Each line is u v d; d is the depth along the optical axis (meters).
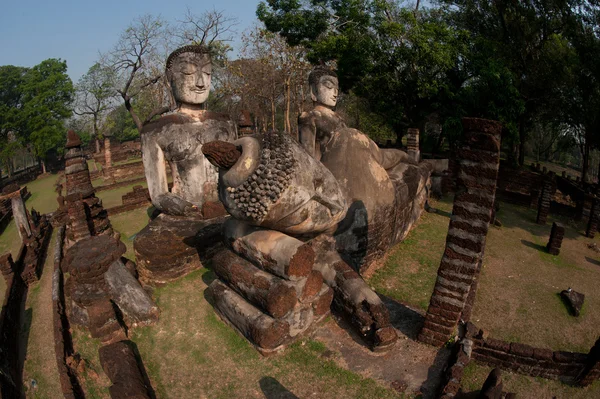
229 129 9.22
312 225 6.11
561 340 7.00
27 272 10.34
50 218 15.93
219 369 5.75
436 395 5.10
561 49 19.11
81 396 5.41
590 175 35.72
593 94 18.27
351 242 8.14
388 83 22.64
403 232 10.58
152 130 8.63
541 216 13.49
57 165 41.84
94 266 6.61
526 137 25.77
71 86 40.84
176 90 8.74
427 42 20.41
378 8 21.89
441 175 15.23
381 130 31.69
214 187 9.09
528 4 20.44
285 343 6.03
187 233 8.00
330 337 6.29
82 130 56.25
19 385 6.52
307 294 6.10
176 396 5.33
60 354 5.82
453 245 5.64
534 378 5.76
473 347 5.97
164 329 6.59
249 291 6.04
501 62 20.38
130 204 15.62
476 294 8.40
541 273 9.64
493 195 5.23
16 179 33.44
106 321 6.23
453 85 22.53
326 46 21.61
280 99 37.44
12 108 36.81
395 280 8.41
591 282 9.28
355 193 8.38
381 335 5.79
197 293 7.51
